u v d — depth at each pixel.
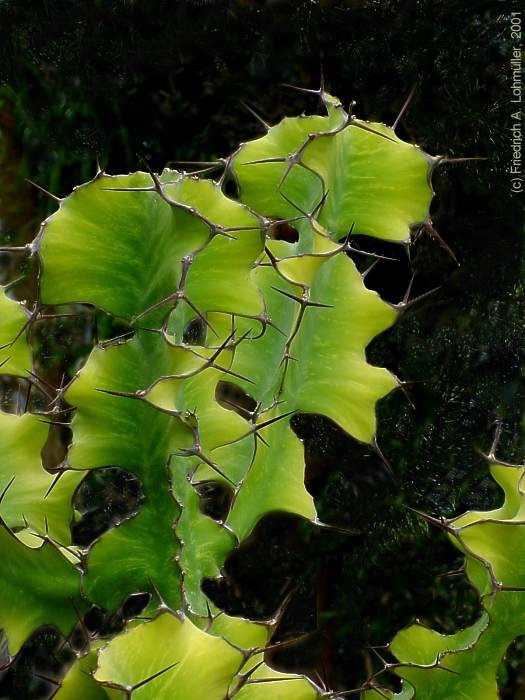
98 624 2.57
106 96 3.22
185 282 1.36
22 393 1.90
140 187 1.36
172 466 1.43
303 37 2.98
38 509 1.44
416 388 3.19
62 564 1.38
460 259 3.16
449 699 1.46
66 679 1.37
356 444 3.17
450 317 3.20
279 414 1.48
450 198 3.10
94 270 1.37
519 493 1.44
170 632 1.32
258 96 3.13
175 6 2.97
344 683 3.22
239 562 3.25
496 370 3.16
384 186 1.49
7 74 3.26
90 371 1.37
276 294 1.51
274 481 1.48
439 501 3.16
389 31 2.93
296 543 3.26
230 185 3.22
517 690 2.90
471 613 3.11
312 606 3.28
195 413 1.44
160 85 3.17
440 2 2.88
